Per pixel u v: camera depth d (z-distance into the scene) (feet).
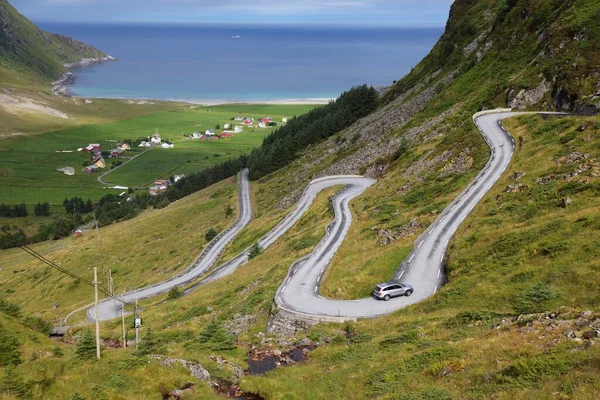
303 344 122.83
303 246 223.71
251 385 95.76
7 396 78.18
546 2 342.64
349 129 526.98
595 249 110.93
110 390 86.12
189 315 187.01
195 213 488.44
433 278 153.79
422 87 478.18
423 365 85.05
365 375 90.12
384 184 274.57
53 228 609.83
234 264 290.56
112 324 209.87
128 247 433.89
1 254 562.25
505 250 134.82
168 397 89.61
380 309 138.72
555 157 190.29
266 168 563.89
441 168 243.40
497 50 368.07
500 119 263.70
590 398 54.19
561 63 270.05
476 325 99.35
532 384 63.31
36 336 129.18
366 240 203.51
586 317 78.23
